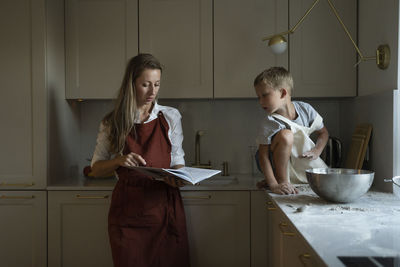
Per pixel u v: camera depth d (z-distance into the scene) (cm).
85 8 222
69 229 206
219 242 204
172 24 220
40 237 207
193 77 221
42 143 205
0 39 205
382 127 172
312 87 216
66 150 234
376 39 185
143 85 165
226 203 203
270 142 170
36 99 205
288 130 162
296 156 174
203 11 219
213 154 254
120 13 221
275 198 144
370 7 193
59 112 221
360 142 188
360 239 90
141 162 156
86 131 256
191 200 204
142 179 170
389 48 168
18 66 205
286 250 136
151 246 171
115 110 169
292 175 177
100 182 218
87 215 206
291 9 216
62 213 206
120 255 164
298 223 106
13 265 208
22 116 206
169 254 177
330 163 210
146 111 176
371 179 128
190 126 254
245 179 228
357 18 214
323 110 249
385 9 173
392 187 158
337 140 212
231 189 202
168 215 176
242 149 253
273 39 190
